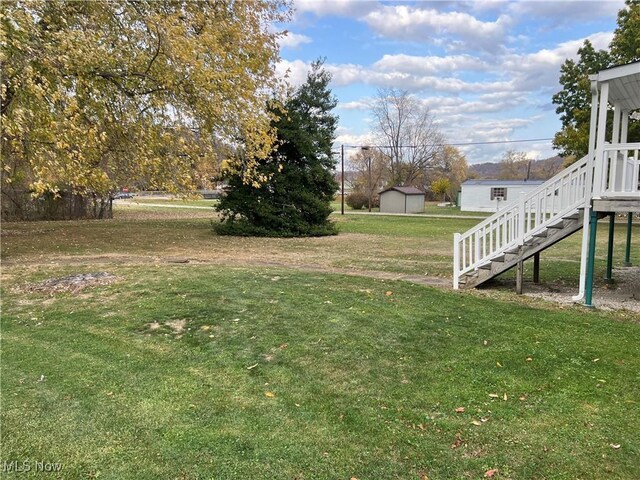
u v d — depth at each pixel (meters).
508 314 6.08
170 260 10.77
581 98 26.08
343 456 2.85
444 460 2.81
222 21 11.53
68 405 3.51
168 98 9.86
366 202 46.44
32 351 4.66
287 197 18.06
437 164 61.16
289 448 2.94
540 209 7.37
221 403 3.57
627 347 4.82
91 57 8.03
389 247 14.42
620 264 10.98
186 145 10.20
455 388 3.85
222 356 4.56
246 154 12.80
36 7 7.53
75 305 6.31
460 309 6.29
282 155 18.30
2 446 2.94
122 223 22.73
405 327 5.44
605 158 6.63
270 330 5.31
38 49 7.32
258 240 16.50
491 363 4.38
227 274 8.49
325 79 18.64
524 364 4.35
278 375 4.12
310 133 18.41
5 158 8.43
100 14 8.91
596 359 4.48
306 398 3.68
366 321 5.65
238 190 17.92
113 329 5.36
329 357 4.54
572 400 3.63
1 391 3.74
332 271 9.55
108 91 9.14
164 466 2.73
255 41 12.57
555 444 2.99
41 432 3.12
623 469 2.72
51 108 7.43
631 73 6.15
